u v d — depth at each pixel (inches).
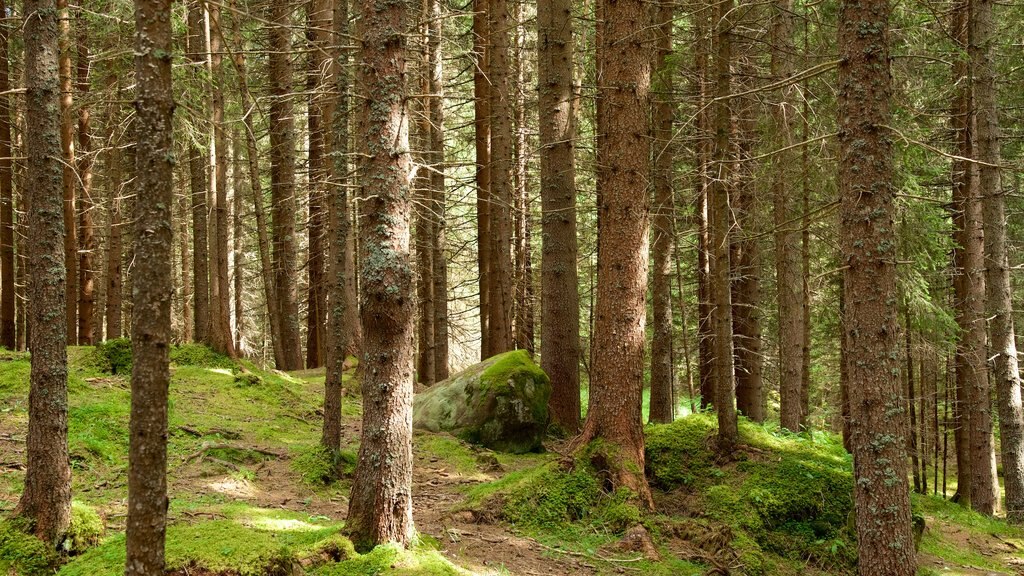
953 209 507.8
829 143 375.2
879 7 223.1
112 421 328.5
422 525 258.5
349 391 547.2
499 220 506.9
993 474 445.1
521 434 390.3
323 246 738.2
